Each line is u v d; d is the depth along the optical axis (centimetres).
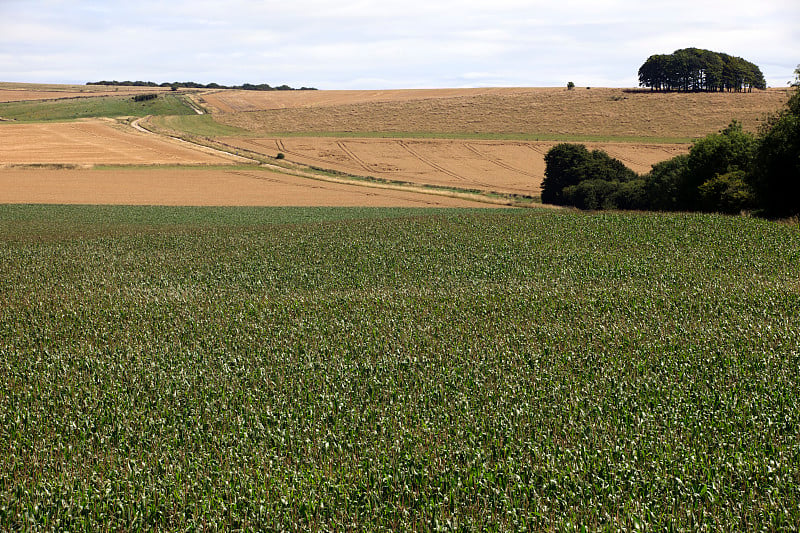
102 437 1389
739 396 1522
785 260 3109
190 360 1922
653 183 6969
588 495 1116
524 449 1293
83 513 1119
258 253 3797
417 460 1245
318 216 6188
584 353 1908
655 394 1558
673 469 1173
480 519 1072
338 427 1420
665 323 2191
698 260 3192
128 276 3247
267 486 1177
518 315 2362
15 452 1334
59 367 1867
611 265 3172
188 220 5856
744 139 5872
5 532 1067
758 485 1133
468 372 1767
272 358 1925
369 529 1052
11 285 3069
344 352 1962
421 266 3325
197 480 1199
